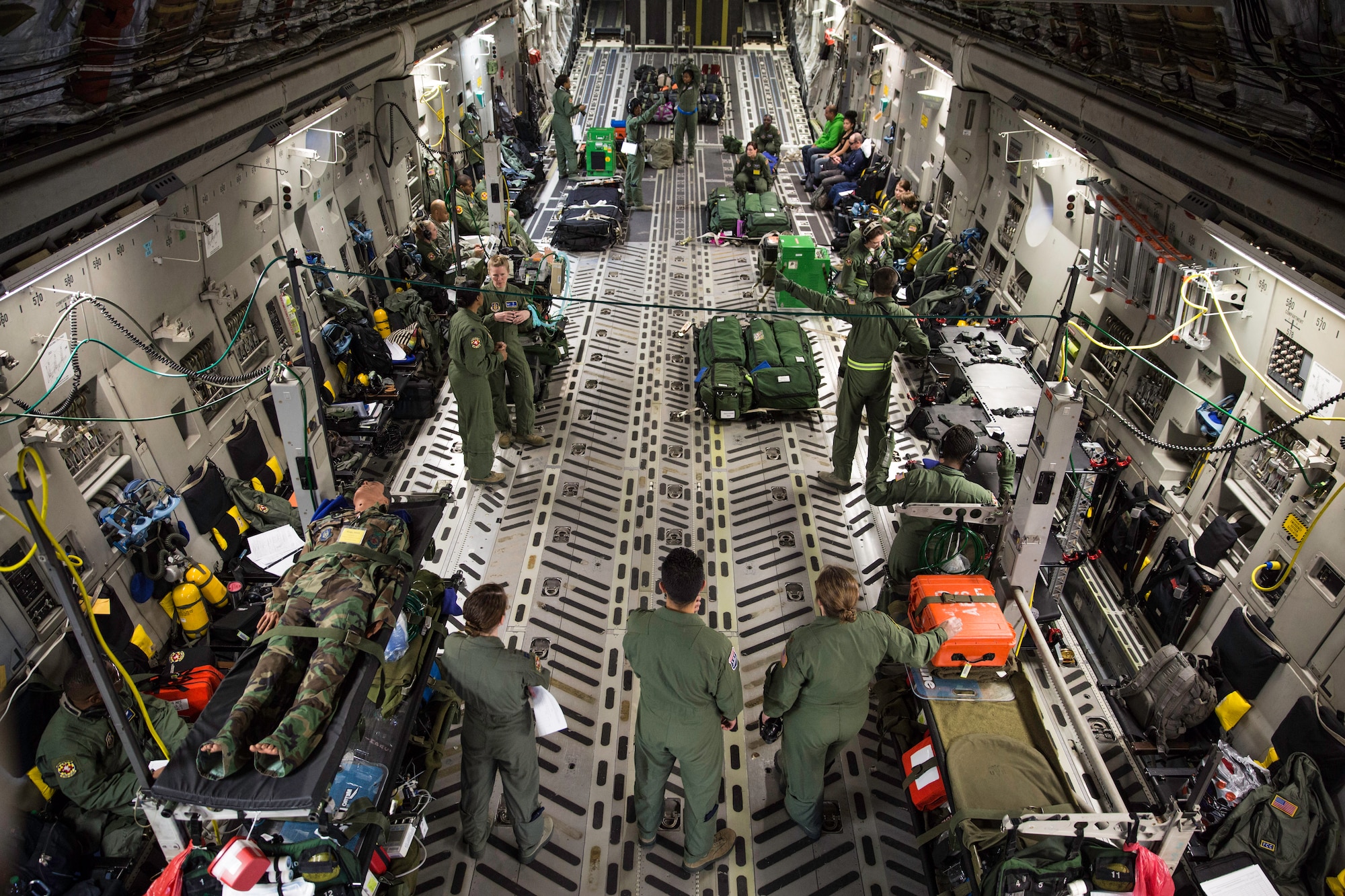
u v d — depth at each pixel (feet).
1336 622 14.58
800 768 14.01
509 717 12.73
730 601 20.54
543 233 42.80
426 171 37.24
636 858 14.85
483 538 22.25
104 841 13.78
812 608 20.30
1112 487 21.52
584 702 17.75
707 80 62.03
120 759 14.02
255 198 22.35
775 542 22.38
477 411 22.17
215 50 15.42
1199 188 16.17
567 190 48.39
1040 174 27.07
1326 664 14.71
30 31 9.23
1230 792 15.46
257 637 11.10
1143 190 20.40
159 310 18.38
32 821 13.75
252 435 22.16
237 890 9.55
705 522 23.11
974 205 34.22
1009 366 26.40
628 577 21.13
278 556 19.08
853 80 53.52
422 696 14.55
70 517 15.38
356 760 11.68
